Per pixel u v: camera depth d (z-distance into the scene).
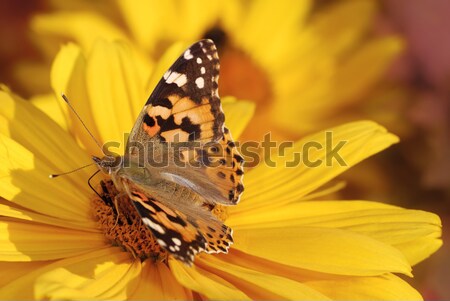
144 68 0.29
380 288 0.21
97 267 0.21
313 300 0.20
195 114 0.22
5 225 0.21
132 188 0.21
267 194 0.23
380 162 0.30
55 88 0.24
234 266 0.21
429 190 0.29
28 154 0.22
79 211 0.22
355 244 0.21
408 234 0.22
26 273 0.21
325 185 0.29
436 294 0.28
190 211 0.21
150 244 0.22
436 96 0.30
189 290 0.21
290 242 0.22
